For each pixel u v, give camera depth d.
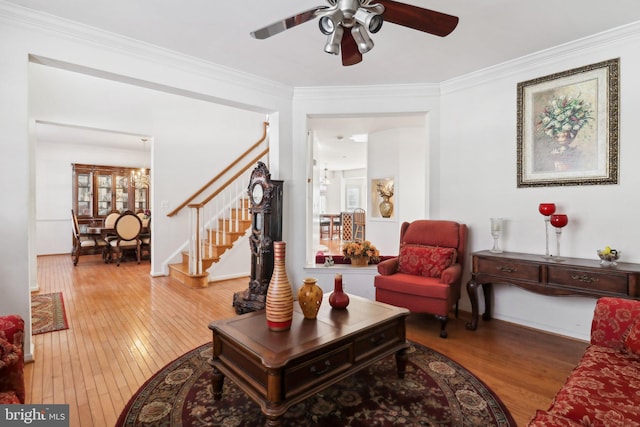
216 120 5.90
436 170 3.72
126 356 2.47
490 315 3.30
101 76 2.78
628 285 2.21
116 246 6.11
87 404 1.88
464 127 3.51
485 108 3.35
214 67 3.22
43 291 4.28
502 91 3.23
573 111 2.79
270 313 1.85
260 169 3.58
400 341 2.17
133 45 2.76
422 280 3.03
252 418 1.77
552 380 2.14
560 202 2.88
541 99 2.97
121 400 1.92
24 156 2.35
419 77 3.54
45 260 6.68
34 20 2.35
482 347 2.65
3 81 2.27
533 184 3.03
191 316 3.35
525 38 2.69
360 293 3.93
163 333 2.91
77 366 2.31
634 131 2.53
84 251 6.32
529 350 2.59
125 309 3.56
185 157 5.57
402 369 2.16
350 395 1.98
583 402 1.18
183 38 2.73
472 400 1.92
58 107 4.39
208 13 2.36
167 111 5.39
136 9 2.31
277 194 3.58
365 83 3.72
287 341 1.70
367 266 4.04
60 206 7.56
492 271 2.90
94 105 4.69
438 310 2.83
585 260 2.64
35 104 4.21
